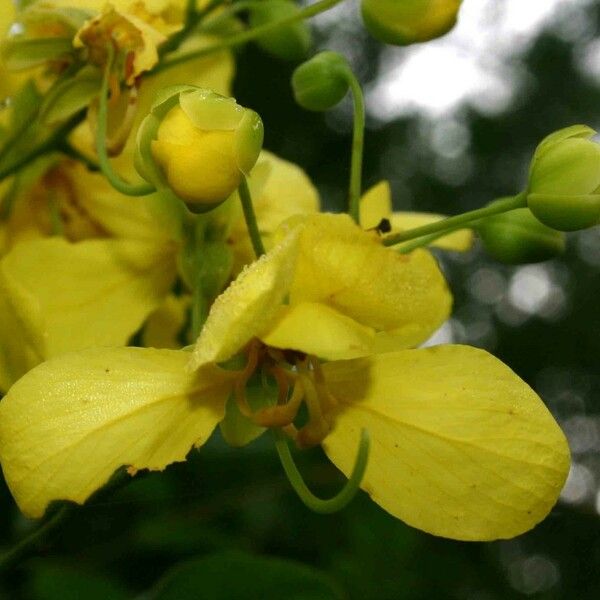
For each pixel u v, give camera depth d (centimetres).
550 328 73
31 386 19
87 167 23
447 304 22
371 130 57
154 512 29
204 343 18
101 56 22
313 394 19
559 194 20
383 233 21
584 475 73
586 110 65
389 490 20
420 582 32
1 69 23
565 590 59
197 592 23
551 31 64
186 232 22
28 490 19
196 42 25
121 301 23
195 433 19
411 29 23
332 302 19
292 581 23
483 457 19
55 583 26
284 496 31
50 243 23
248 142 19
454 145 66
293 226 19
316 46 56
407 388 20
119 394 19
